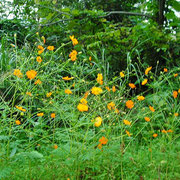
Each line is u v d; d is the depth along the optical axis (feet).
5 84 9.07
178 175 5.74
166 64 14.71
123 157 6.40
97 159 6.03
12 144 5.17
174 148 6.81
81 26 16.15
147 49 14.97
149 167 6.19
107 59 14.05
